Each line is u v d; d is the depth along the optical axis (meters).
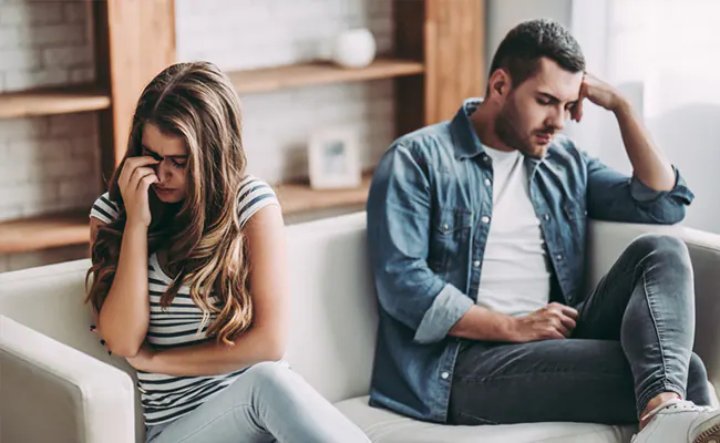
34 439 2.16
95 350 2.47
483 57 4.50
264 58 4.31
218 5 4.18
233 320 2.30
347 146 4.36
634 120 2.86
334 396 2.74
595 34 3.91
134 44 3.79
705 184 3.75
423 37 4.32
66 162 4.04
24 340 2.22
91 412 2.04
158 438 2.32
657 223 2.88
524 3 4.26
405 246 2.69
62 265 2.50
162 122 2.27
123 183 2.31
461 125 2.82
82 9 3.97
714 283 2.69
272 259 2.36
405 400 2.68
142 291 2.31
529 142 2.74
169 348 2.35
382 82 4.55
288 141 4.42
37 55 3.93
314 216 4.34
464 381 2.64
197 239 2.31
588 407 2.54
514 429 2.50
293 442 2.13
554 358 2.57
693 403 2.40
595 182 2.94
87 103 3.77
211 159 2.30
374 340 2.80
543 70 2.69
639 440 2.34
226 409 2.22
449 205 2.76
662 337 2.47
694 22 3.68
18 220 3.95
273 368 2.21
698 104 3.72
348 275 2.75
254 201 2.36
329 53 4.43
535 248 2.82
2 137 3.91
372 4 4.48
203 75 2.31
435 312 2.65
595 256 2.91
